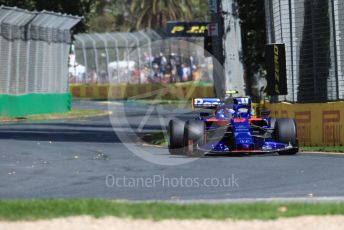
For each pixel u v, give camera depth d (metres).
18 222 28.73
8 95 130.75
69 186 44.81
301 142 72.12
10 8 123.31
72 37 164.62
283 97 80.56
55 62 148.50
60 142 81.75
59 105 150.25
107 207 31.42
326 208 31.58
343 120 66.56
